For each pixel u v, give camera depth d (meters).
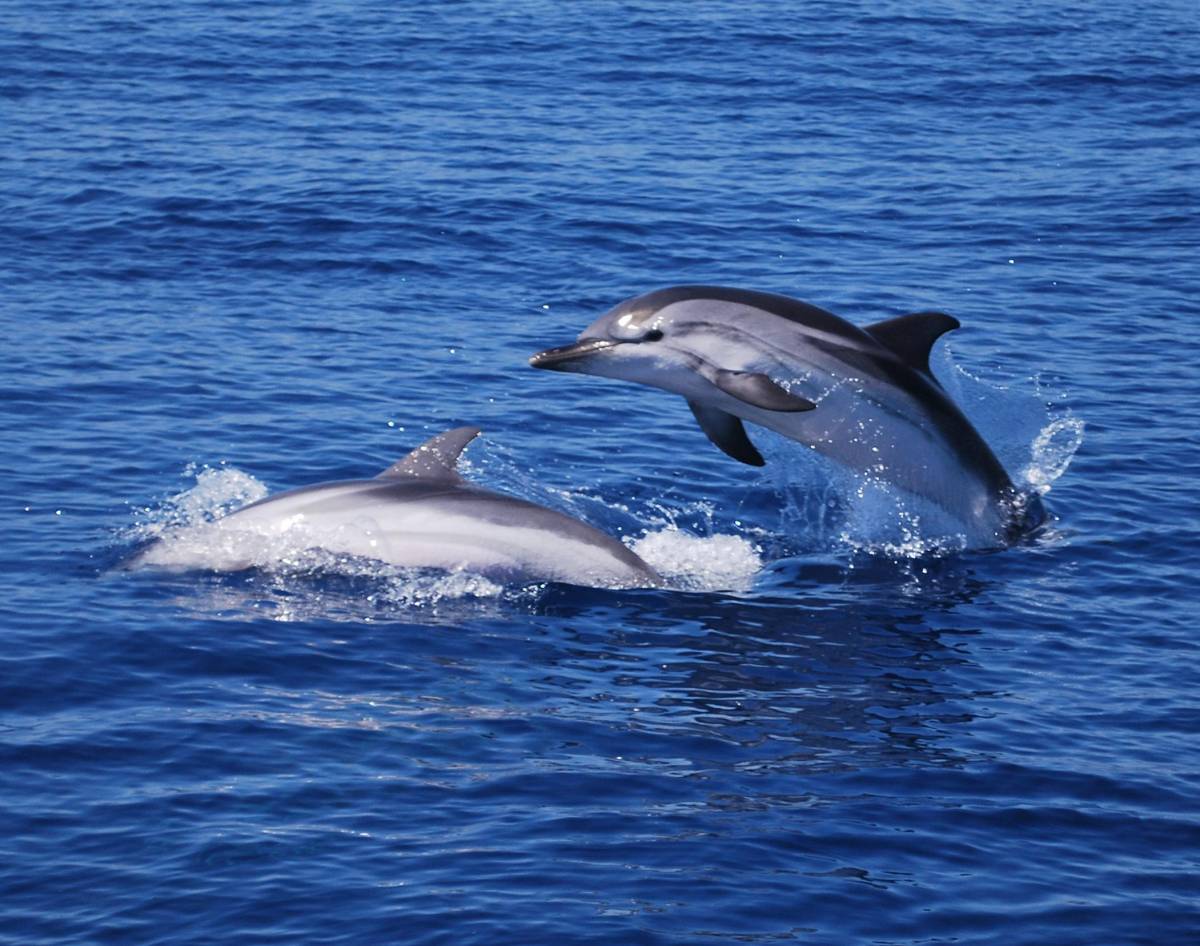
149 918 9.79
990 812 11.47
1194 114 43.50
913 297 27.23
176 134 37.69
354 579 15.55
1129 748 12.58
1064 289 27.80
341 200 31.97
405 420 20.45
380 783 11.59
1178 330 25.45
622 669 13.94
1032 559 16.81
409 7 57.19
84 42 48.91
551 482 18.61
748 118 41.75
